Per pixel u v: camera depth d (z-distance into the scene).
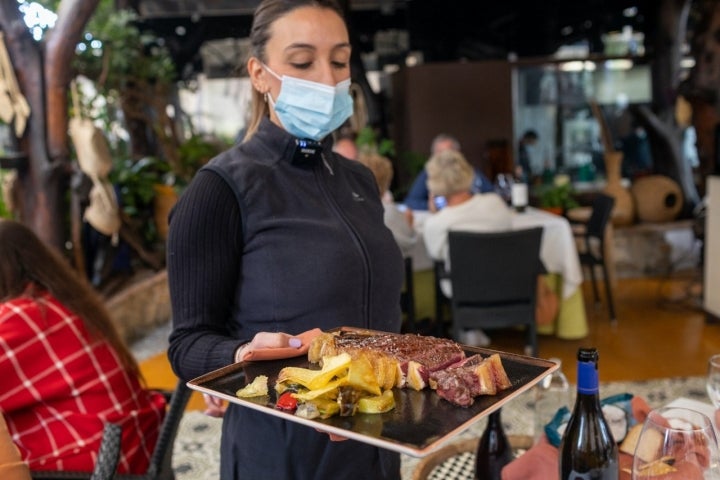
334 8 1.13
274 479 1.09
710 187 4.11
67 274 1.56
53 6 4.32
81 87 5.04
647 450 0.86
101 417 1.49
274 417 1.08
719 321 4.16
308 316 1.07
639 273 5.66
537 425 1.39
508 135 6.43
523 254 3.23
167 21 7.32
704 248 4.68
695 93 4.75
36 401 1.44
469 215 3.43
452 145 4.55
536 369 0.88
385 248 1.18
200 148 6.14
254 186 1.06
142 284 4.58
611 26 6.99
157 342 4.27
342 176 1.22
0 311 1.44
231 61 7.47
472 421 0.75
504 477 1.22
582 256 4.50
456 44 7.31
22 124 3.74
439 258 3.57
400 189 6.12
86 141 3.96
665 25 6.20
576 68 6.50
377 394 0.80
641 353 3.73
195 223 1.03
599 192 6.12
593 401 0.98
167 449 1.55
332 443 1.08
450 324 4.15
